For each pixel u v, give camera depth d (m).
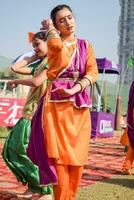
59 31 3.04
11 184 4.61
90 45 3.08
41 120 2.93
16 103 10.78
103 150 8.80
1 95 11.35
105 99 14.94
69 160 2.85
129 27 74.50
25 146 3.83
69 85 2.94
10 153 3.89
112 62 13.22
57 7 3.01
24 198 3.91
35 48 3.64
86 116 3.00
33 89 3.85
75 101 2.94
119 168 6.23
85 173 5.62
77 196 4.09
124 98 20.20
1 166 5.84
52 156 2.82
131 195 4.27
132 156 5.67
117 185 4.81
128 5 75.19
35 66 3.70
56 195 2.91
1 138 9.89
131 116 5.58
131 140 5.62
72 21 3.01
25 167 3.85
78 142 2.93
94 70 3.01
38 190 3.84
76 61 2.98
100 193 4.30
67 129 2.89
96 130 11.69
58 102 2.91
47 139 2.86
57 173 2.88
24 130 3.83
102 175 5.53
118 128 15.80
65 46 2.95
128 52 73.81
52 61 2.96
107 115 12.30
